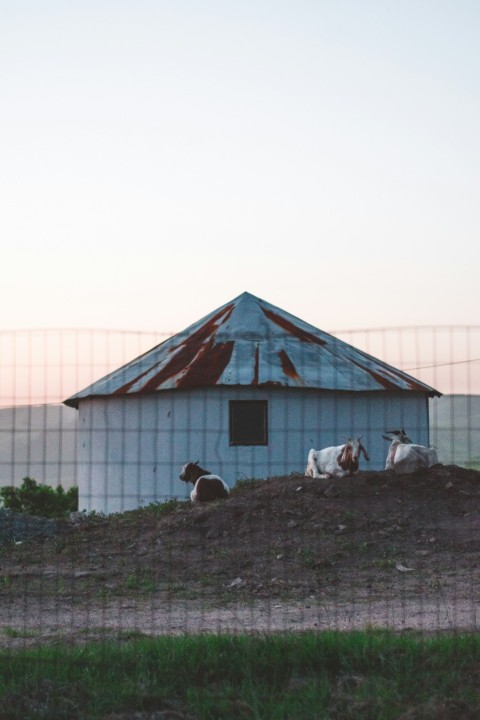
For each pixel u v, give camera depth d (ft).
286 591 42.83
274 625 35.40
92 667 28.19
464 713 25.02
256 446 86.84
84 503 97.30
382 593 41.93
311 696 26.02
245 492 64.28
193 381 87.97
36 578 47.03
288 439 87.25
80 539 56.44
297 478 64.85
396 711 25.31
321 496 58.34
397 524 53.47
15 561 51.55
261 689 26.91
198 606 40.04
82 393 96.48
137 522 58.85
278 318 101.65
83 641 31.99
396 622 35.37
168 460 88.63
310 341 97.50
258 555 49.52
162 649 29.22
